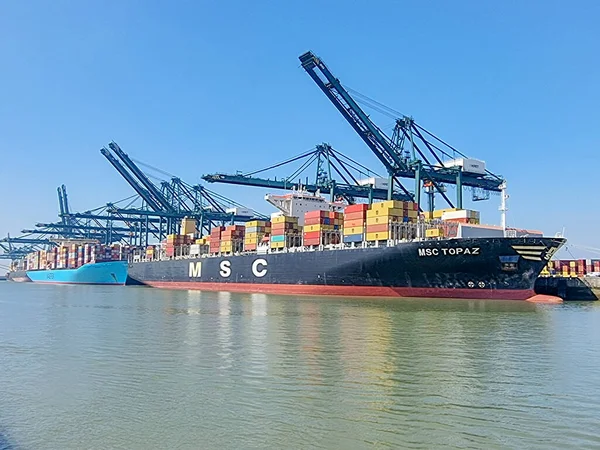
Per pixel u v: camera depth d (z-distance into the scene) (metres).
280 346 21.34
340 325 28.28
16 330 27.33
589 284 51.09
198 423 11.67
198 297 57.84
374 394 13.94
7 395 14.02
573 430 11.26
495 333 25.09
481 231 50.53
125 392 14.22
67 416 12.21
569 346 21.41
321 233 60.94
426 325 28.12
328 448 10.27
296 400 13.37
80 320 32.28
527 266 43.62
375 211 53.78
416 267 48.47
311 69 64.44
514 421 11.82
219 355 19.39
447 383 15.10
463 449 10.22
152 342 22.67
